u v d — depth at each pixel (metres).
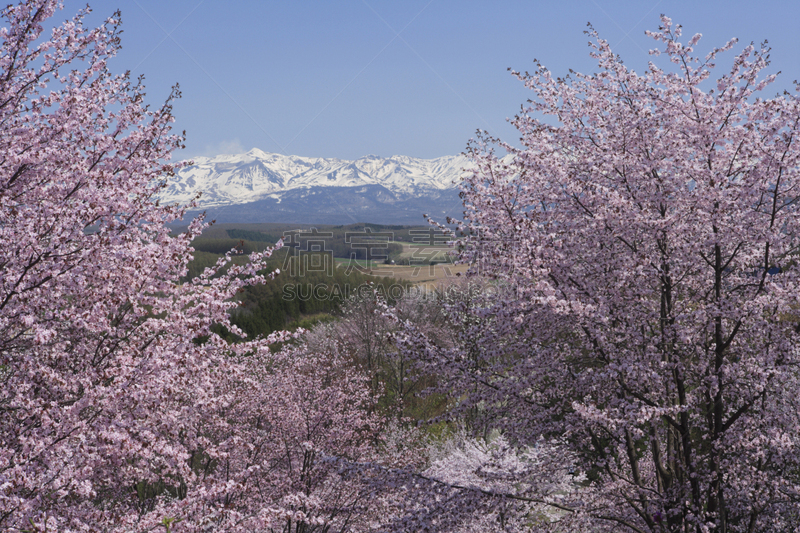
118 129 6.47
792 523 7.13
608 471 8.33
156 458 5.11
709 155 7.38
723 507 7.03
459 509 7.34
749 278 7.67
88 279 4.93
